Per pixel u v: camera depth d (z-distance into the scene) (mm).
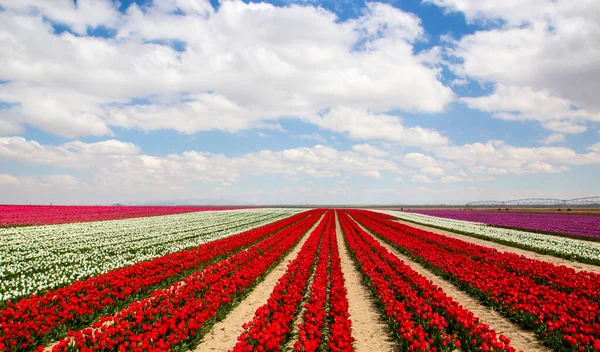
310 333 7004
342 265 17125
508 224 40938
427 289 10523
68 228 29828
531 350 7457
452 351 7223
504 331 8562
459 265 15000
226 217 49625
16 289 10617
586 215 58562
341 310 8617
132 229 30609
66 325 8195
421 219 51656
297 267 14070
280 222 37969
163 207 79812
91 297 9320
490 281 11609
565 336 7141
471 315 7883
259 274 13234
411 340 6996
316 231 29562
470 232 32344
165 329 7164
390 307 8789
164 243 22734
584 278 11773
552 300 9539
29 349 7102
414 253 18719
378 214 63594
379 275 12648
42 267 14438
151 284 11508
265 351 6656
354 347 7723
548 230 33469
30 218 36188
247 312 10102
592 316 8359
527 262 15062
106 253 18391
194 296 10258
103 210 53906
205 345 7773
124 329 7336
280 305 9617
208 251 17859
